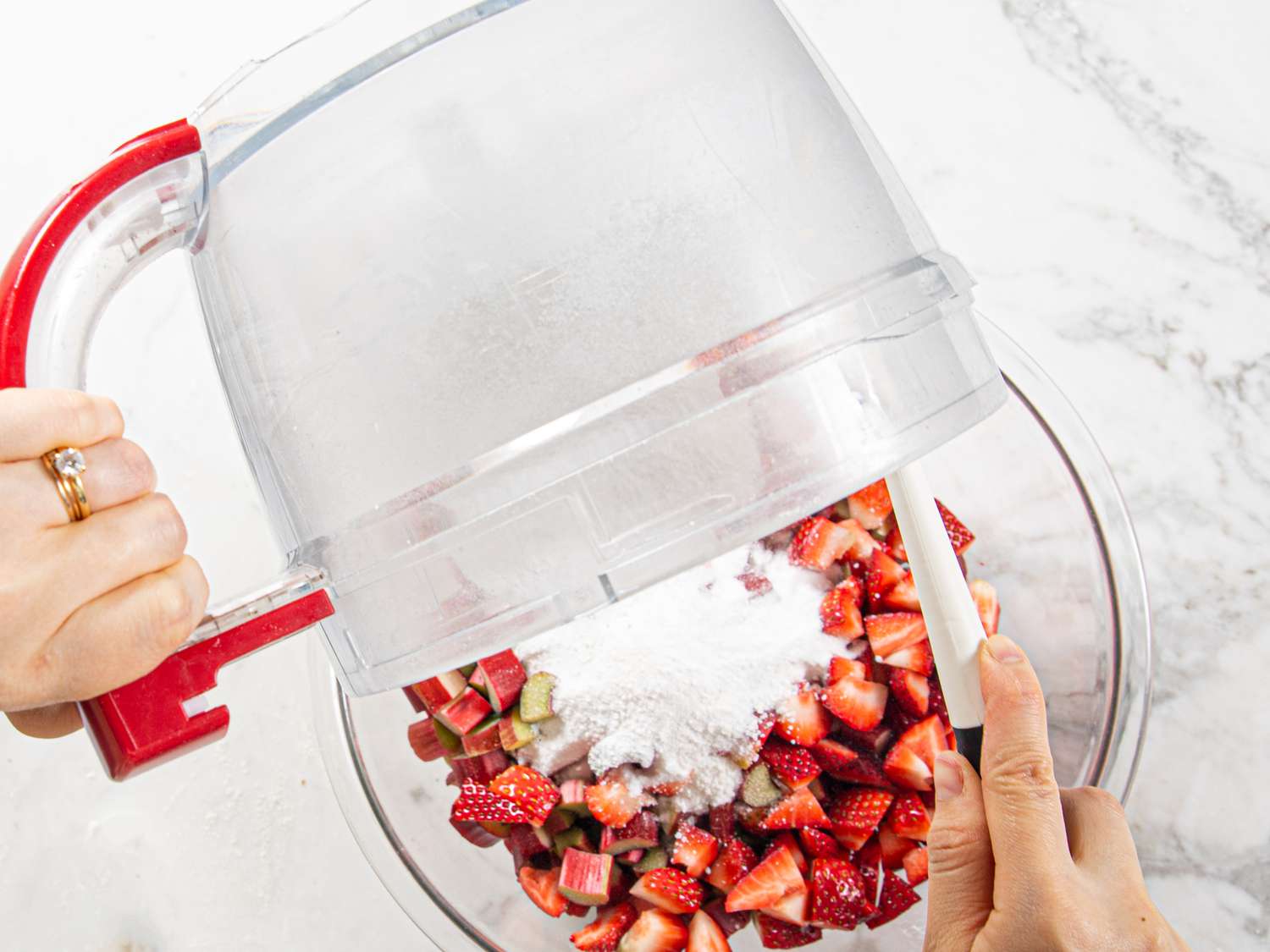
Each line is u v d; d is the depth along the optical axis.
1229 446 1.08
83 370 0.68
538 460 0.64
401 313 0.65
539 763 0.97
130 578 0.63
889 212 0.72
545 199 0.64
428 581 0.68
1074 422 0.99
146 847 1.12
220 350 0.74
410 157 0.65
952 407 0.71
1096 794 0.80
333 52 0.69
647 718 0.92
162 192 0.69
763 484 0.65
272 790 1.12
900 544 1.00
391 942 1.10
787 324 0.64
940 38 1.14
